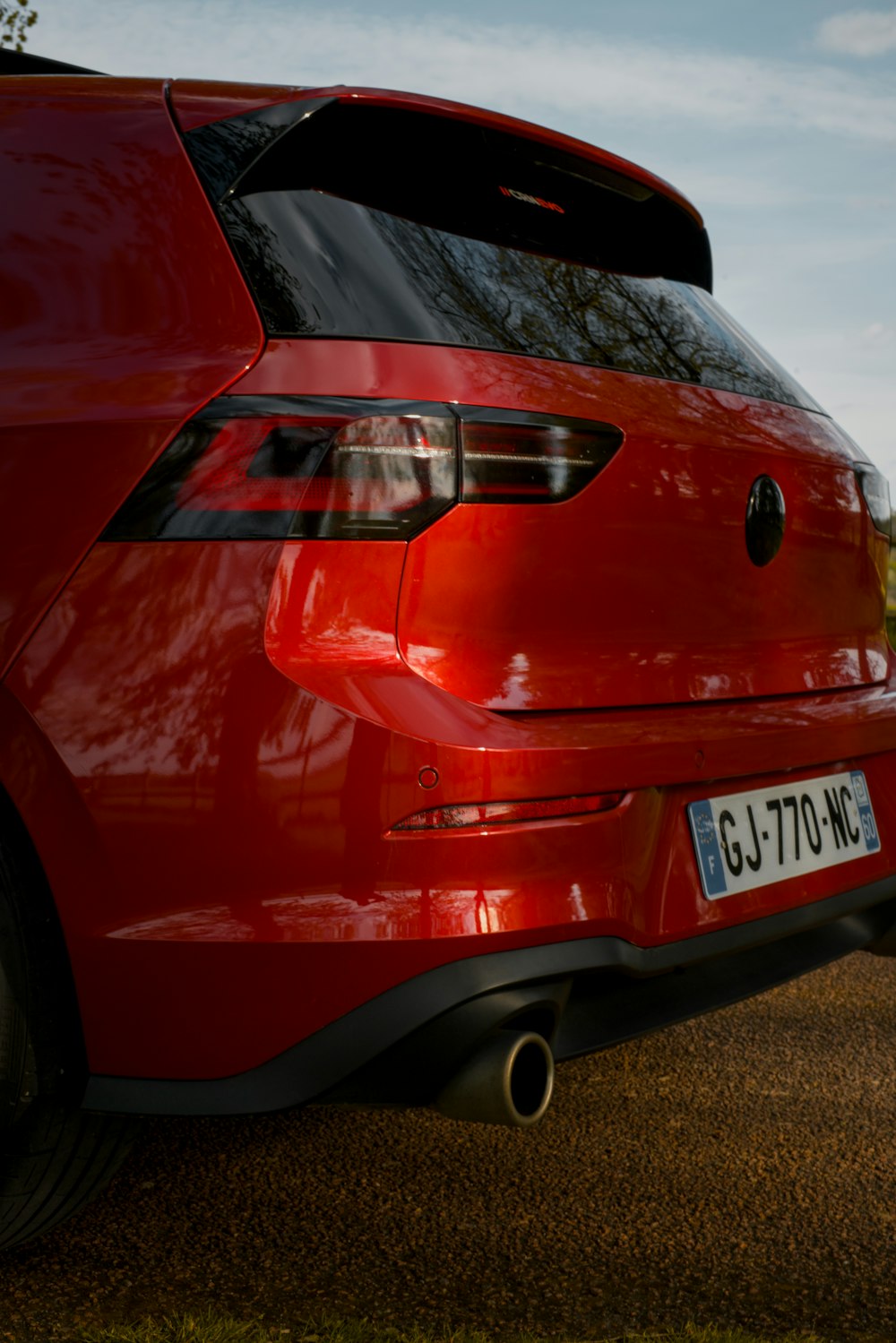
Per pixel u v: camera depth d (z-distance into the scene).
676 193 2.39
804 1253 2.09
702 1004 1.94
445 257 1.99
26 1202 1.90
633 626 1.91
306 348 1.79
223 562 1.71
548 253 2.17
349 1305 1.92
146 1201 2.25
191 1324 1.82
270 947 1.65
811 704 2.20
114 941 1.72
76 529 1.78
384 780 1.65
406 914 1.64
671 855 1.89
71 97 2.15
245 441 1.72
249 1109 1.68
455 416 1.74
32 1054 1.78
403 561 1.71
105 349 1.91
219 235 1.91
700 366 2.21
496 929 1.65
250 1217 2.20
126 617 1.74
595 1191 2.31
